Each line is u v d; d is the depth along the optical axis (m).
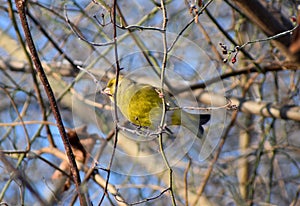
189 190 11.47
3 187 10.20
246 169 13.26
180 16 10.34
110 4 8.05
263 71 11.18
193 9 7.54
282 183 13.10
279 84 13.59
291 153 13.98
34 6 11.66
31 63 10.45
